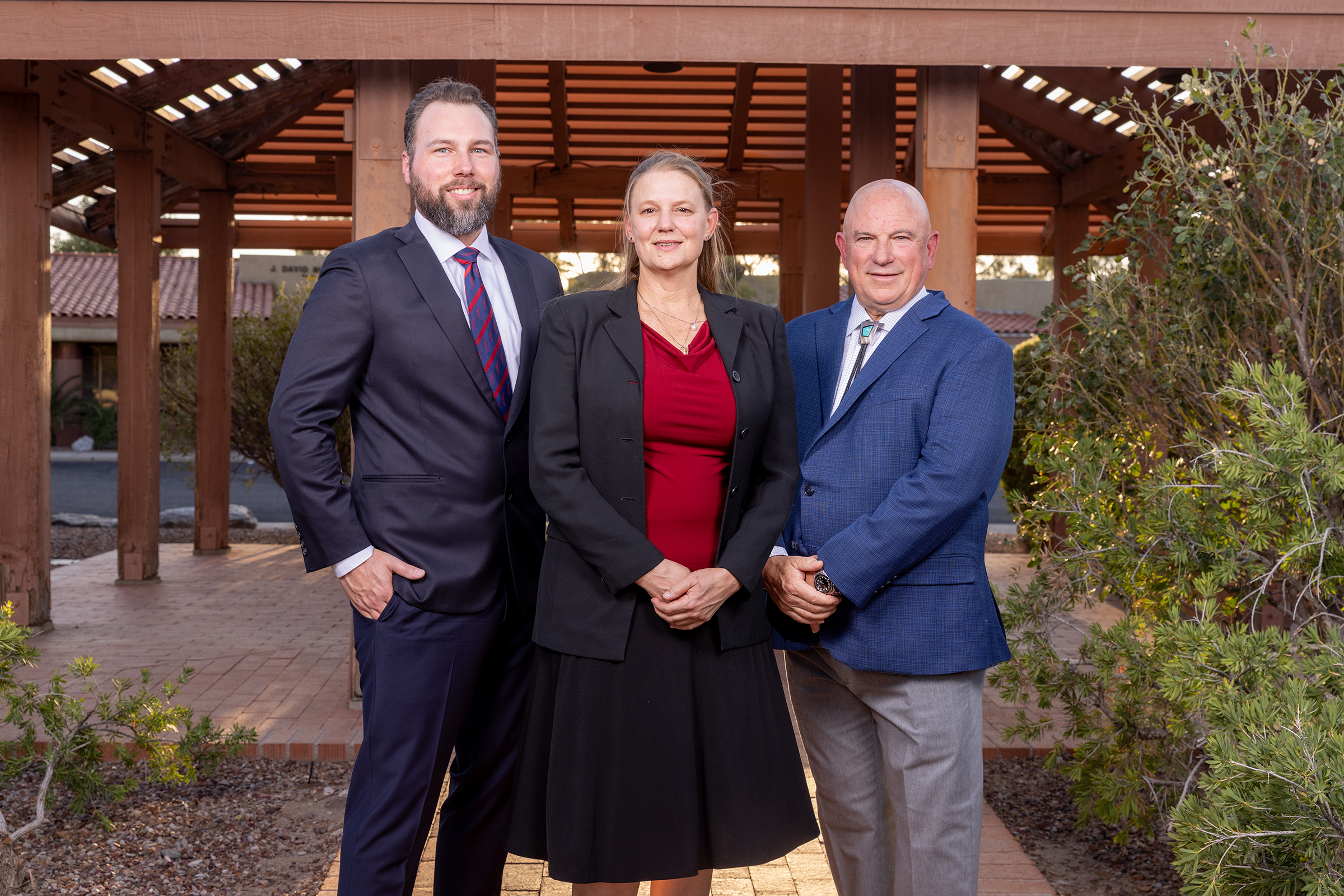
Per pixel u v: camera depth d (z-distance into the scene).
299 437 2.34
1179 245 3.88
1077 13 4.48
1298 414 2.68
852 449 2.44
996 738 4.52
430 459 2.45
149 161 8.04
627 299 2.28
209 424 9.73
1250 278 3.74
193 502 16.80
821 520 2.45
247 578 8.42
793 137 10.30
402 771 2.43
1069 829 3.71
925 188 4.71
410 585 2.42
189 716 3.82
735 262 2.55
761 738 2.23
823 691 2.60
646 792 2.13
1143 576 3.38
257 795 3.95
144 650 5.96
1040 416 4.11
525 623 2.66
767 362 2.32
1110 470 3.66
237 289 25.22
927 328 2.45
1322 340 3.63
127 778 4.07
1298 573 3.06
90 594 7.68
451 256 2.55
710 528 2.24
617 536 2.12
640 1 4.40
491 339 2.51
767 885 3.15
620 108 9.70
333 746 4.30
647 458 2.21
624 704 2.15
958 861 2.36
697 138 10.48
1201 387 3.78
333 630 6.53
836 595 2.33
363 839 2.43
